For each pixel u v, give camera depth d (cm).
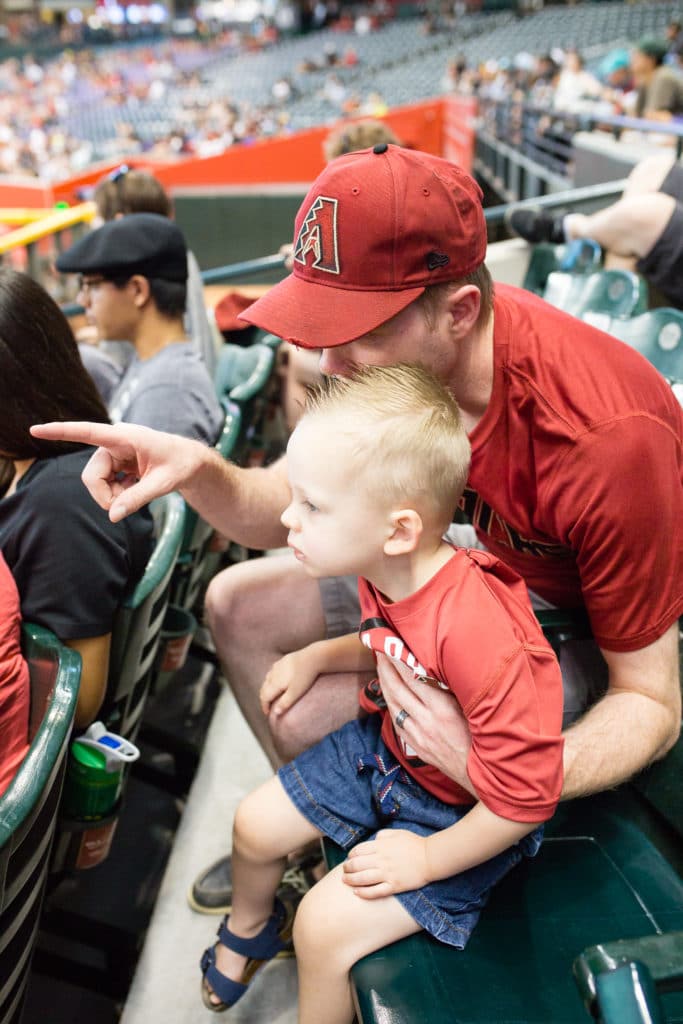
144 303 229
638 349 206
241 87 3216
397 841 123
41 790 105
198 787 221
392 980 116
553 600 150
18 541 136
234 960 153
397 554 116
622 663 131
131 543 142
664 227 271
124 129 2477
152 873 202
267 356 272
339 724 161
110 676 149
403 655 120
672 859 142
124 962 173
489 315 127
